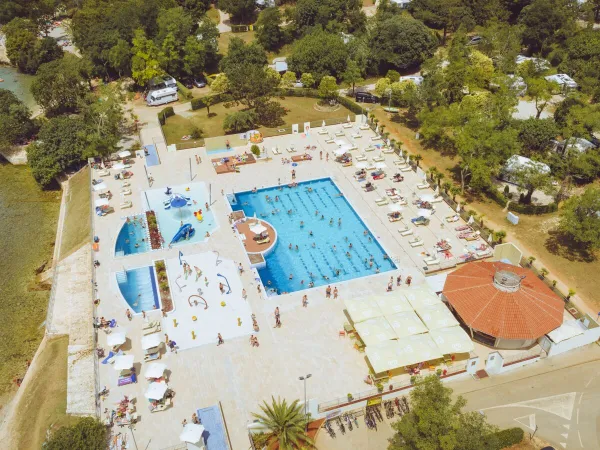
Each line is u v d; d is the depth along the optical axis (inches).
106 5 5807.1
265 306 2402.8
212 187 3304.6
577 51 4704.7
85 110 3890.3
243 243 2817.4
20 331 2461.9
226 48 5565.9
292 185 3329.2
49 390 2095.2
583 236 2504.9
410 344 2052.2
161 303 2418.8
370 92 4552.2
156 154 3678.6
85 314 2420.0
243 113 3912.4
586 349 2202.3
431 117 3533.5
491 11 5684.1
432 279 2459.4
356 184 3309.5
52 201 3479.3
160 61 4709.6
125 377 2055.9
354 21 5565.9
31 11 6284.5
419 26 4877.0
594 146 3324.3
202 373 2076.8
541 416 1915.6
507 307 2155.5
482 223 2874.0
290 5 6540.4
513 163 3088.1
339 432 1876.2
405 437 1582.2
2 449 1923.0
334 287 2508.6
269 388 2010.3
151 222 2955.2
